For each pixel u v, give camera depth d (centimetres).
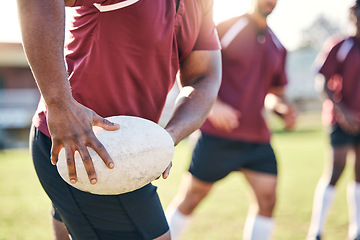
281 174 671
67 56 146
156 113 155
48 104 114
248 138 288
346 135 361
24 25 112
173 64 154
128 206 150
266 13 289
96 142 119
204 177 290
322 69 383
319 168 732
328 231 366
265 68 297
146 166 130
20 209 427
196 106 152
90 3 129
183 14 148
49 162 154
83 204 152
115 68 140
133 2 133
